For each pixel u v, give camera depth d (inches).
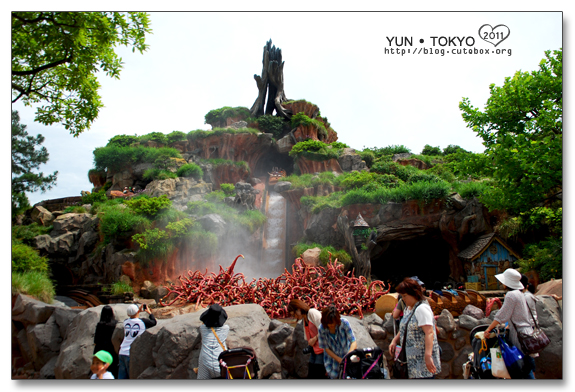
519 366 220.4
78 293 947.3
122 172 1553.9
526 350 225.3
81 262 1176.8
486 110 738.2
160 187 1339.8
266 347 301.7
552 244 676.1
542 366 287.6
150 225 1025.5
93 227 1171.9
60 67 629.0
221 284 556.7
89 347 346.6
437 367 205.2
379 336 327.0
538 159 600.7
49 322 413.7
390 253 1282.0
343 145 2071.9
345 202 1141.7
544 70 685.3
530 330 225.9
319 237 1181.7
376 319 340.2
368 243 999.6
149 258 968.3
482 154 732.0
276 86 2472.9
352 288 504.1
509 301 228.1
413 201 1088.2
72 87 635.5
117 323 336.8
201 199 1358.3
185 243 1026.7
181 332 277.4
